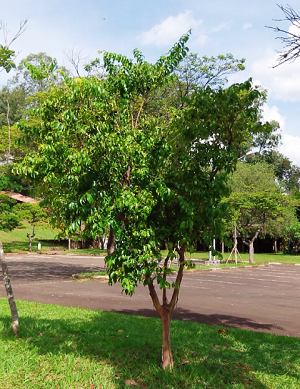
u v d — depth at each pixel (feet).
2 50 22.30
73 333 22.67
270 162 182.70
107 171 16.14
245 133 18.25
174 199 16.48
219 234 17.07
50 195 17.33
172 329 24.27
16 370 16.63
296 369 17.75
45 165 16.22
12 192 128.36
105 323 25.36
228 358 18.83
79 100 18.78
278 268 83.25
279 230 103.50
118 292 42.47
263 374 16.89
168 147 17.30
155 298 17.35
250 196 84.07
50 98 19.49
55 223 17.98
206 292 44.32
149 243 15.52
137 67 20.22
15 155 57.57
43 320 25.73
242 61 55.21
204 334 23.27
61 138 17.10
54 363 17.31
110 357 18.26
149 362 17.66
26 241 133.49
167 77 21.24
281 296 42.47
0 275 58.90
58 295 39.83
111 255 15.88
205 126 17.61
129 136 16.66
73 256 108.17
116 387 15.15
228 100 17.07
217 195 16.99
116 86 19.56
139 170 15.85
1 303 32.96
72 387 15.17
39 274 61.05
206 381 15.90
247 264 83.92
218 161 17.30
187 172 17.42
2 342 20.27
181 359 18.33
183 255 17.37
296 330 26.09
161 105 46.88
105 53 20.30
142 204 15.08
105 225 15.03
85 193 15.21
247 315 30.96
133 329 24.02
